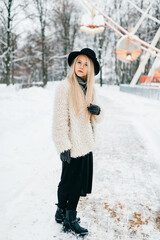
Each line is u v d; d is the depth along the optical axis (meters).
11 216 1.94
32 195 2.29
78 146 1.60
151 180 2.74
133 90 17.81
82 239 1.69
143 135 4.96
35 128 5.11
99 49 33.12
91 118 1.72
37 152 3.61
